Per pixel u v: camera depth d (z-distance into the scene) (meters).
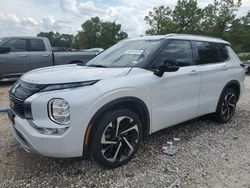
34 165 3.53
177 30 44.66
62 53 10.20
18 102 3.21
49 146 2.97
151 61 3.83
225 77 5.04
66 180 3.21
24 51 9.55
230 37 41.66
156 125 3.86
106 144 3.32
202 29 43.75
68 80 3.11
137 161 3.66
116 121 3.34
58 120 2.96
